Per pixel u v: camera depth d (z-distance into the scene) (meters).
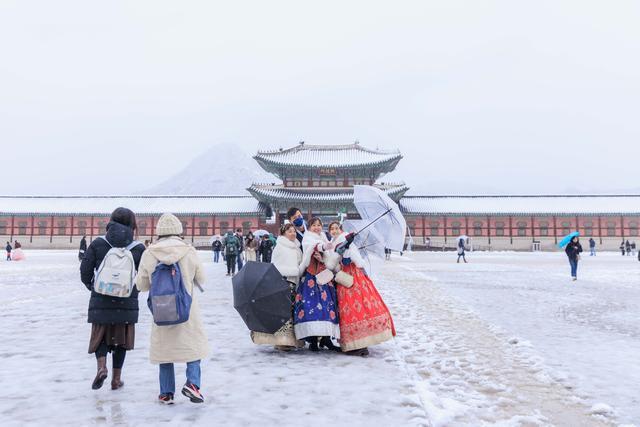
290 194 72.06
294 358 7.18
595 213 72.12
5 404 4.99
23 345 8.02
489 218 74.62
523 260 43.47
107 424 4.42
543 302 13.66
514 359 7.09
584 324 10.12
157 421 4.50
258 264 7.45
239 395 5.31
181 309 4.73
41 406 4.93
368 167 71.38
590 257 53.97
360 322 7.36
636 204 74.00
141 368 6.54
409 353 7.49
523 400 5.23
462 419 4.61
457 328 9.58
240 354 7.44
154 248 4.86
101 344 5.36
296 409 4.84
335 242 7.47
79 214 76.56
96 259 5.34
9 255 42.28
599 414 4.82
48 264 34.69
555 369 6.50
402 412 4.75
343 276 7.45
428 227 75.00
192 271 5.02
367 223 8.31
